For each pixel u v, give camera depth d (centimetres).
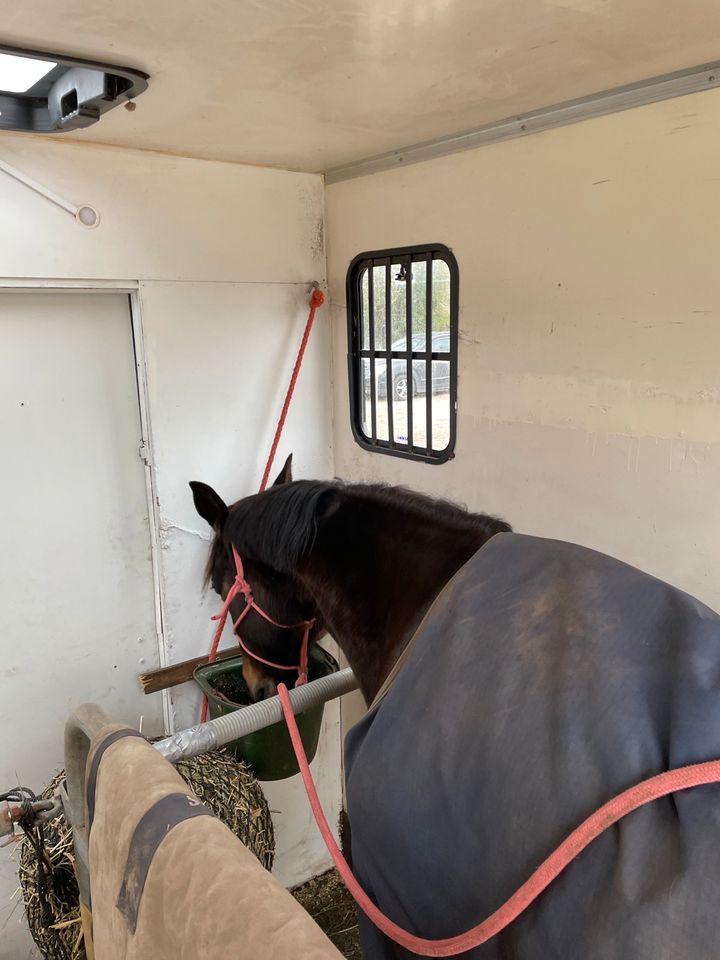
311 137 135
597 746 50
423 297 154
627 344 112
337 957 36
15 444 145
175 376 157
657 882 42
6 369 141
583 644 57
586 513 124
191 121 121
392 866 61
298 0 71
